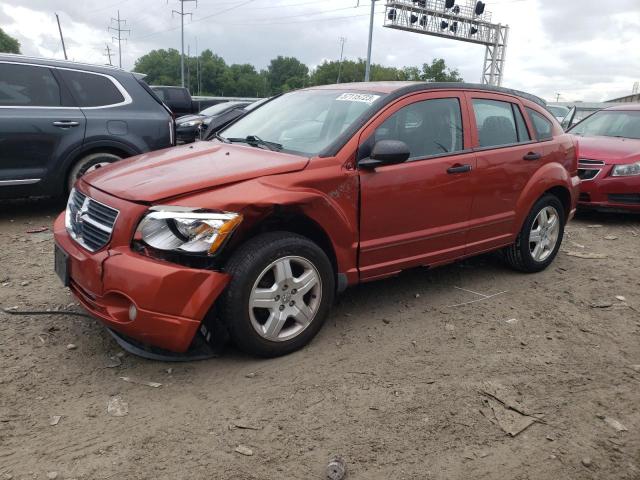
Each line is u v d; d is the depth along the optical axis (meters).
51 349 3.56
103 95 6.81
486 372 3.55
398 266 4.15
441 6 32.97
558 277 5.42
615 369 3.67
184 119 15.03
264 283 3.43
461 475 2.62
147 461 2.61
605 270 5.71
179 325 3.08
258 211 3.28
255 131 4.47
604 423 3.08
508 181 4.81
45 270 4.98
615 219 8.30
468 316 4.39
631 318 4.51
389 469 2.63
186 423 2.90
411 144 4.15
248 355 3.57
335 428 2.91
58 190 6.56
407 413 3.07
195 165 3.61
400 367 3.55
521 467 2.70
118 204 3.22
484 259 5.84
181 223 3.08
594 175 7.81
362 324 4.14
